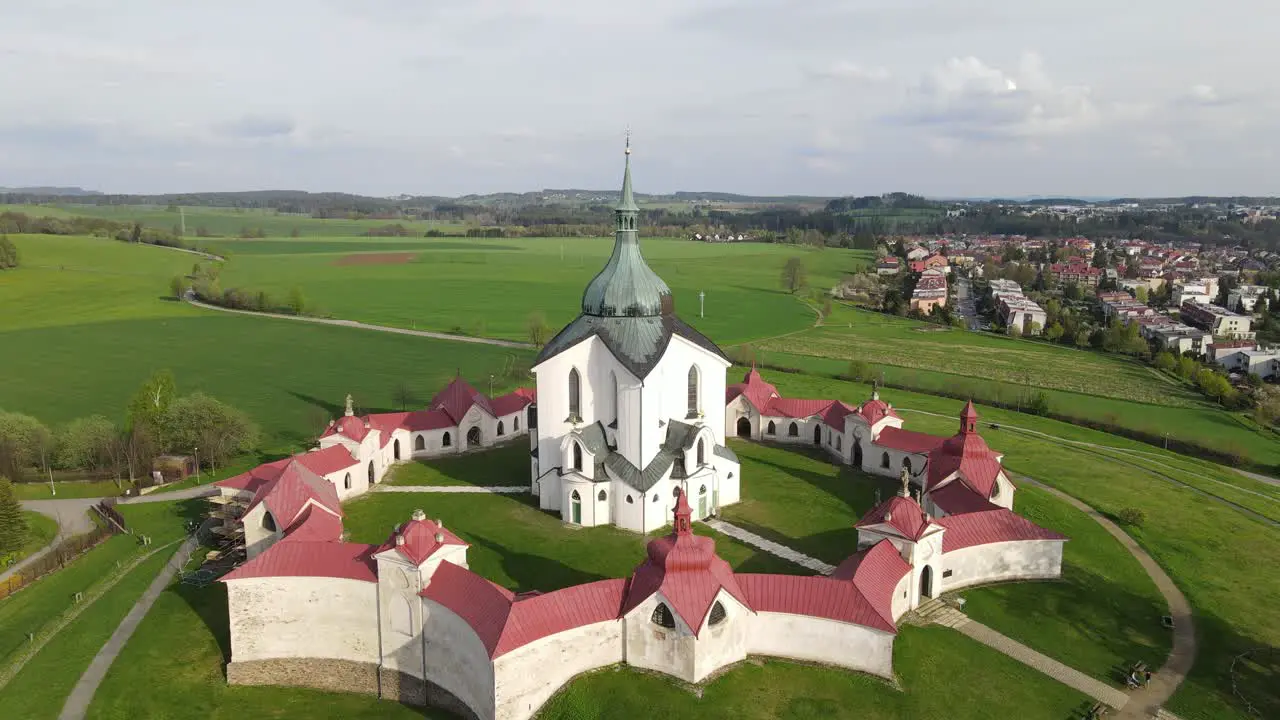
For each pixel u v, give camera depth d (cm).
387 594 6919
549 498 10181
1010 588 8262
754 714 6178
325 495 8906
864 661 6644
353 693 7119
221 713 6769
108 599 8331
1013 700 6481
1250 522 10425
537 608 6438
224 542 9344
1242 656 7219
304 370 19212
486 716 6309
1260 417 16275
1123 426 15812
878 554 7425
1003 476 9769
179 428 12306
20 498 11338
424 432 12238
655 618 6606
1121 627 7638
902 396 17500
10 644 7694
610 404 9869
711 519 9912
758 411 13075
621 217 9812
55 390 17138
